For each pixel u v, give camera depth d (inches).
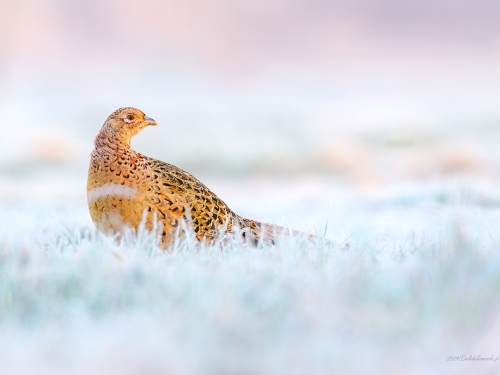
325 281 313.0
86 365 241.6
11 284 309.6
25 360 245.8
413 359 253.1
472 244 355.3
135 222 434.9
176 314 276.8
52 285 311.0
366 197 696.4
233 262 350.3
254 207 699.4
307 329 269.3
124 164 433.7
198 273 324.5
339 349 254.4
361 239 410.9
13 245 377.4
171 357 245.9
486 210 569.3
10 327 276.4
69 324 275.3
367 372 244.5
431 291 291.9
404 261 357.4
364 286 300.8
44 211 596.7
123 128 439.5
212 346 254.4
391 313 279.1
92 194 439.5
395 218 551.8
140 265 340.2
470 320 269.9
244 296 295.3
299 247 386.3
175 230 440.8
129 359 244.1
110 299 299.3
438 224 458.3
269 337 262.1
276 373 241.4
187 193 447.8
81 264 337.4
